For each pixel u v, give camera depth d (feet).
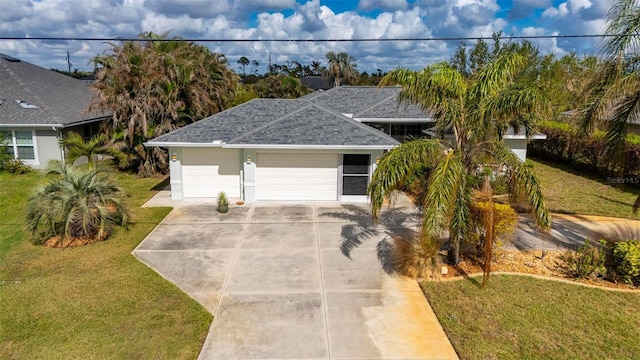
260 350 22.76
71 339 23.29
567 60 95.30
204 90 77.77
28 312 25.90
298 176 52.08
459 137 30.71
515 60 29.96
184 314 26.03
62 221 36.86
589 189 60.39
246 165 50.98
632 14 30.50
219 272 32.17
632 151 60.18
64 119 69.05
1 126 66.23
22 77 79.92
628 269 29.89
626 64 31.60
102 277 30.91
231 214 47.09
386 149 49.37
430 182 27.84
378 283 30.53
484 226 31.99
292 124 53.42
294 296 28.60
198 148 52.39
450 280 30.66
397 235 40.50
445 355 22.54
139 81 65.21
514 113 28.25
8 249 36.14
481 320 25.59
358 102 74.90
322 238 39.68
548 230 28.63
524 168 28.25
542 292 28.86
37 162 69.26
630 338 23.76
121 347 22.70
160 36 80.02
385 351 22.84
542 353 22.47
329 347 23.11
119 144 65.46
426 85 30.14
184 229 41.98
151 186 61.26
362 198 52.60
